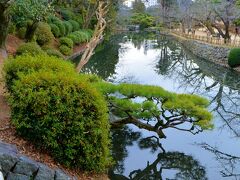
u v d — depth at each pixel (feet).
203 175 26.25
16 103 17.87
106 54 89.40
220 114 43.60
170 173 26.40
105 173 21.13
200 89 58.13
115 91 27.04
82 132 17.92
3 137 17.83
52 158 17.90
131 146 29.91
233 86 61.52
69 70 21.66
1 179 12.21
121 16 168.14
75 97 17.95
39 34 61.82
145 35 157.79
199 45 96.89
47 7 53.72
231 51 75.72
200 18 104.42
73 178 17.49
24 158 16.30
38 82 18.04
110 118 30.45
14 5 46.01
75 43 82.38
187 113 27.17
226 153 30.50
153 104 27.71
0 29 44.52
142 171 25.95
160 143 30.91
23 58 22.82
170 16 147.64
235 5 92.07
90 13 105.09
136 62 81.35
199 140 32.68
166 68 76.13
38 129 17.53
